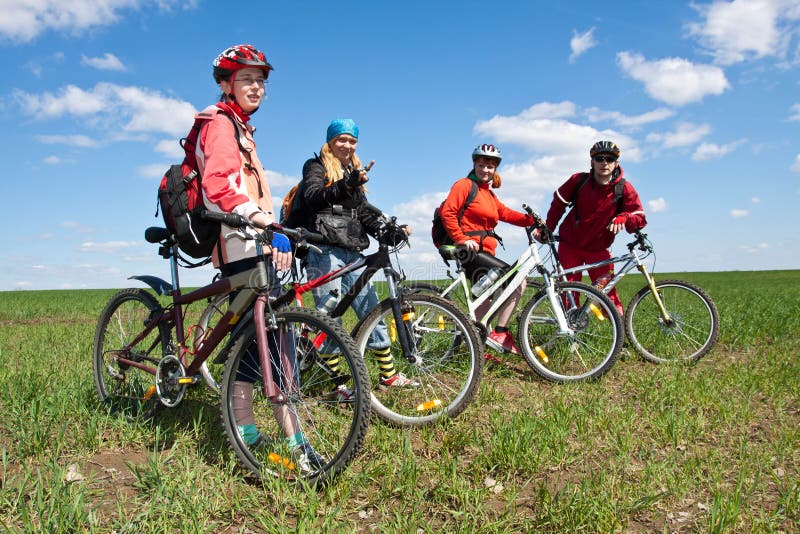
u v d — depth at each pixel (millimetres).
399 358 4141
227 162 2703
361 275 3732
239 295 2865
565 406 3859
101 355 3920
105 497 2547
